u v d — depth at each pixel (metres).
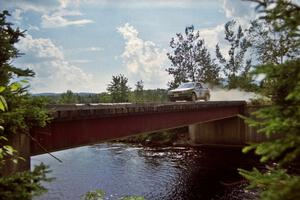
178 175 27.45
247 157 35.03
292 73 3.01
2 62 6.55
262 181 3.43
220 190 22.88
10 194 4.02
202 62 69.75
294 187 2.82
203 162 32.78
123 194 21.97
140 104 19.69
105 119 16.55
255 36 44.50
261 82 3.58
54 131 12.66
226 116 38.44
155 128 22.38
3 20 6.72
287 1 3.08
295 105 3.06
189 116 28.42
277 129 3.04
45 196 20.89
